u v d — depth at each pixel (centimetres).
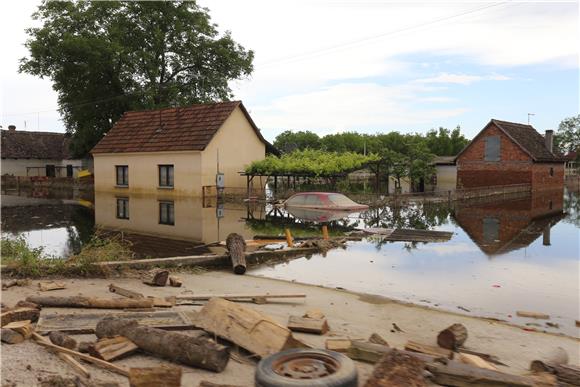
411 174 3938
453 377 512
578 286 1067
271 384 440
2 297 846
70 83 4444
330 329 742
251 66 5016
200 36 4809
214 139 3438
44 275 1050
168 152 3497
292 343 563
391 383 453
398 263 1319
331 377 444
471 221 2322
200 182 3366
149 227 2045
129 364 544
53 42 4266
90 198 3684
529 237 1795
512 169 4459
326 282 1106
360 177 5522
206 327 630
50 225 2102
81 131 4578
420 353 583
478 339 722
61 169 6303
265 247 1508
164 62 4806
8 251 1230
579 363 635
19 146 6053
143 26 4556
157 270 1089
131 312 733
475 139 4641
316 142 8981
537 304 934
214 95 5009
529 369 589
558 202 3559
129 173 3806
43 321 673
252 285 1055
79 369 503
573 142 9400
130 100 4584
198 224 2131
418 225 2150
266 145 3922
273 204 3036
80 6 4447
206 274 1176
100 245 1293
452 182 4912
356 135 9219
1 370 483
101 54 4178
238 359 571
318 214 2561
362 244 1622
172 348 550
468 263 1316
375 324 789
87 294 891
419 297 980
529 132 4975
